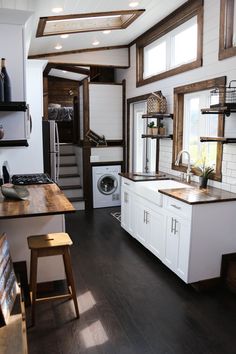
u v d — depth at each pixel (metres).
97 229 4.97
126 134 6.31
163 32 4.62
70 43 5.14
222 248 3.11
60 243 2.56
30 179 3.91
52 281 3.09
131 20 4.41
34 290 2.55
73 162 6.90
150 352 2.27
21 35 2.90
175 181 4.15
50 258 3.05
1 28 2.85
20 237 2.91
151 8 4.05
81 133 6.45
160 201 3.51
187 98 4.25
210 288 3.13
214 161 3.79
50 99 8.38
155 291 3.09
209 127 3.83
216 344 2.35
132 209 4.40
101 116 6.26
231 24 3.34
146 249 4.16
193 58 4.09
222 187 3.50
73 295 2.65
